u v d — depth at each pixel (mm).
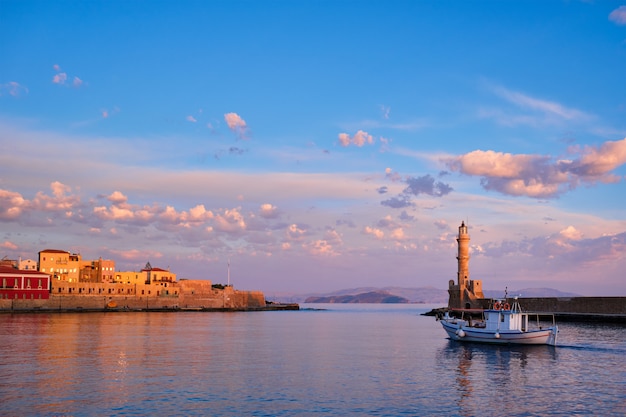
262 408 42531
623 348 78938
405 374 57719
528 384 52438
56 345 79562
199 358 68125
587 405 44125
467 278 185000
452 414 41406
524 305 163250
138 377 54062
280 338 99438
